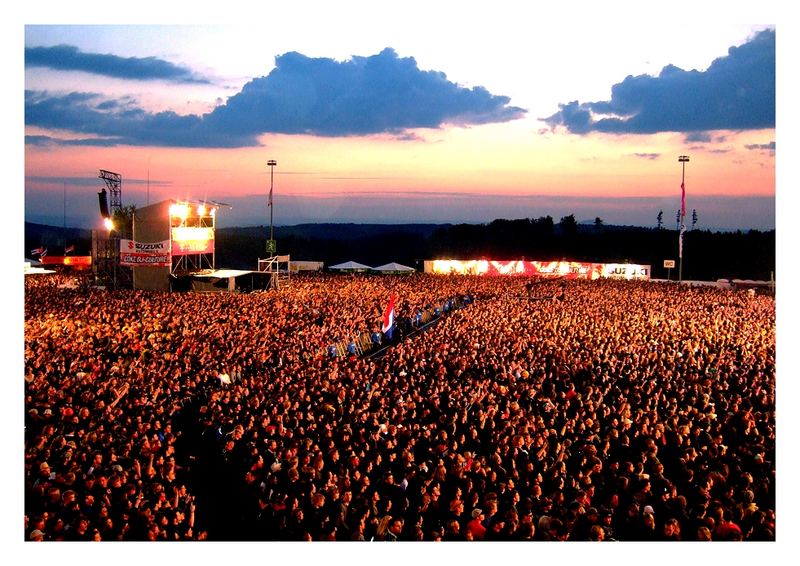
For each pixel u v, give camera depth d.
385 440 16.36
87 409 17.75
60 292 47.72
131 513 12.69
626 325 36.97
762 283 70.81
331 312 39.91
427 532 13.23
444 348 28.53
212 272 57.53
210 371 23.19
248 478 15.07
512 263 79.62
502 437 16.62
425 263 83.81
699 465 15.39
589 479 14.59
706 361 27.81
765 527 12.97
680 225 70.62
